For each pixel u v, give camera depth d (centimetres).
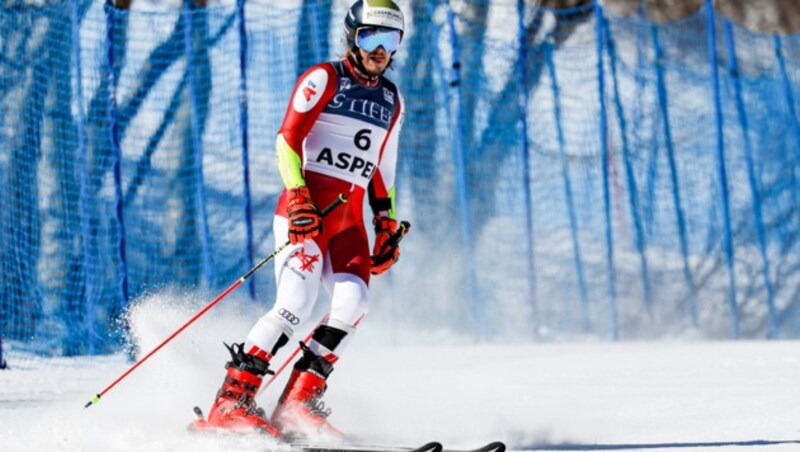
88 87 4178
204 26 4578
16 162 3709
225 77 4597
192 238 4372
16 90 3750
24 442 1397
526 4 5353
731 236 4759
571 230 4997
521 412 1845
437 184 4834
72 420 1612
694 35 5319
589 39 5438
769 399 1991
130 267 4153
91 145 4172
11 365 3145
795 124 5069
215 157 4556
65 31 3981
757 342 4109
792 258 5006
